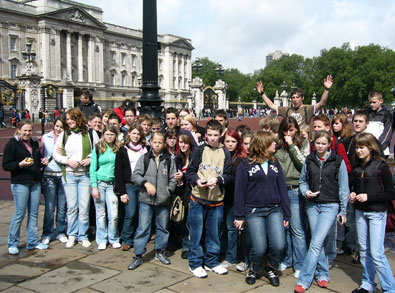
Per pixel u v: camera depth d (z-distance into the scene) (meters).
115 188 6.83
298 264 5.98
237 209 5.53
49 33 71.12
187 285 5.57
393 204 5.26
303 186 5.70
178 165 6.50
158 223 6.37
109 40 88.44
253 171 5.48
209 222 5.98
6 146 6.64
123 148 6.84
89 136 7.51
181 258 6.62
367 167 5.23
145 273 5.97
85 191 7.21
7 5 65.88
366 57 94.19
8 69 66.69
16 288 5.43
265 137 5.51
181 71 109.38
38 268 6.15
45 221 7.32
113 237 7.20
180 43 107.50
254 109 72.19
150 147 6.99
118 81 91.50
